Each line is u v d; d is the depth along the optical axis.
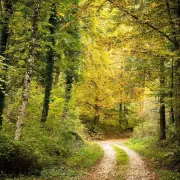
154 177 12.69
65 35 19.28
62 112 24.12
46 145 17.02
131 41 12.37
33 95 21.73
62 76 29.16
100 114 45.31
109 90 36.31
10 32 17.62
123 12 11.56
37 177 11.93
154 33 12.12
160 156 17.59
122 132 49.31
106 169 15.37
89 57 24.28
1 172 11.04
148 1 12.01
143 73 17.53
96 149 25.05
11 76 19.81
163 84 18.34
